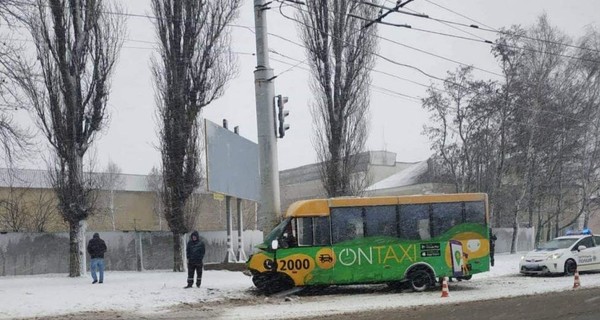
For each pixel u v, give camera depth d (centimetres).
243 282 2086
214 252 3438
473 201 1908
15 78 1867
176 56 2838
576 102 3956
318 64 2936
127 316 1371
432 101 3991
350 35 2927
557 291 1791
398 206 1867
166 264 3166
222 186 2756
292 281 1795
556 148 3997
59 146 2520
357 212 1847
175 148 2834
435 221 1878
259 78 2023
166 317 1354
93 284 2050
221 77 2897
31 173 4462
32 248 2844
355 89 2947
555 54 3703
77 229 2541
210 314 1405
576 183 4206
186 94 2844
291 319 1294
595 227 5641
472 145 3975
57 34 2502
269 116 2016
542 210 4650
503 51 3738
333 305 1562
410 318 1266
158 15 2844
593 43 4003
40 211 4397
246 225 6150
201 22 2859
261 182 2014
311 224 1825
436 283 1952
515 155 3953
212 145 2641
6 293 1744
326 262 1809
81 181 2556
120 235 3066
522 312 1317
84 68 2575
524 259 2389
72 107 2527
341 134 2923
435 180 4428
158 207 5759
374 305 1542
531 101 3825
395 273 1839
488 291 1864
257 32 2039
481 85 3869
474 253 1884
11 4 1806
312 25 2933
